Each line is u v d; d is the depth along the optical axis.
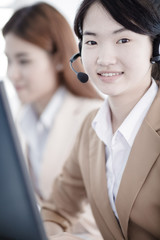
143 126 0.82
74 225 1.17
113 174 0.89
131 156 0.82
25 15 1.42
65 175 1.15
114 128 0.93
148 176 0.79
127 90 0.83
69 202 1.13
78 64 1.07
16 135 0.54
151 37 0.77
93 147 1.00
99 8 0.75
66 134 1.50
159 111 0.83
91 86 1.56
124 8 0.73
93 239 1.15
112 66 0.78
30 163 1.61
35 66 1.48
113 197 0.90
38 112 1.66
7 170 0.55
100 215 0.95
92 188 0.95
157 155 0.78
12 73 1.50
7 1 2.12
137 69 0.77
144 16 0.73
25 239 0.59
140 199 0.80
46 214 1.12
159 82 0.90
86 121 1.10
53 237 0.88
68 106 1.55
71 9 2.00
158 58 0.79
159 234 0.81
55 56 1.50
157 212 0.79
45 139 1.62
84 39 0.81
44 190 1.51
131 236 0.86
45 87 1.54
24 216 0.57
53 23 1.45
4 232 0.61
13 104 2.11
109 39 0.77
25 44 1.44
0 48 1.81
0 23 2.02
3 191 0.57
